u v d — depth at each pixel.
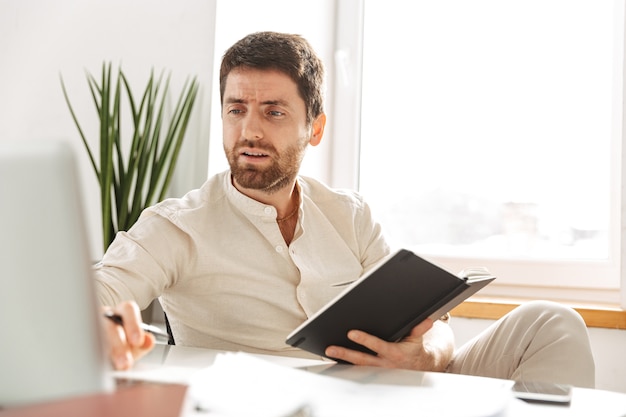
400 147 2.88
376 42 2.93
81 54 2.81
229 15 2.60
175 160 2.49
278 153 1.70
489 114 2.77
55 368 0.71
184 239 1.68
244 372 0.95
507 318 1.81
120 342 1.04
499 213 2.74
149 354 1.19
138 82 2.70
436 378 1.08
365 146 2.93
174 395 0.67
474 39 2.80
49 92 2.86
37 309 0.70
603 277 2.57
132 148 2.51
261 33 1.76
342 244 1.84
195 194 1.79
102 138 2.53
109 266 1.58
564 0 2.69
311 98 1.78
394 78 2.90
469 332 2.46
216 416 0.74
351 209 1.91
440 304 1.32
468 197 2.78
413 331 1.37
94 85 2.79
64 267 0.70
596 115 2.64
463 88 2.81
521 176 2.72
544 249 2.68
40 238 0.69
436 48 2.85
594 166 2.63
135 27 2.72
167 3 2.67
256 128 1.68
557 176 2.68
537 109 2.71
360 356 1.29
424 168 2.85
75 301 0.71
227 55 1.76
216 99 2.58
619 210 2.58
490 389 0.98
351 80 2.92
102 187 2.50
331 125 2.95
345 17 2.95
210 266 1.69
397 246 2.85
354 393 0.91
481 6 2.79
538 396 0.97
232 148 1.70
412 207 2.85
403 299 1.25
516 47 2.75
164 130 2.64
